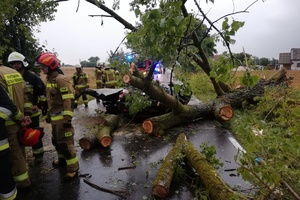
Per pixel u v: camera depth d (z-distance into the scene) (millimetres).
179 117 6441
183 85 2301
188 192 3287
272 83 7688
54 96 3641
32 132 3361
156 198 3168
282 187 2510
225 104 6988
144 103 6102
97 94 7672
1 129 2900
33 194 3369
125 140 5668
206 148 3730
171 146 5180
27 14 7902
